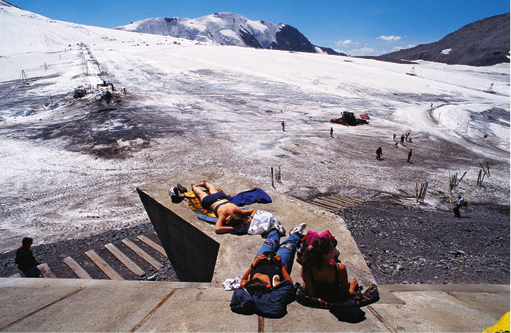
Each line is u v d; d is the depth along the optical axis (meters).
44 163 19.56
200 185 5.93
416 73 96.06
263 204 5.15
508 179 20.36
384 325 2.36
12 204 14.09
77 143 23.48
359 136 30.67
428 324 2.34
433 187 18.31
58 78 62.28
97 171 18.62
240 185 6.21
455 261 7.21
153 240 9.85
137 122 30.23
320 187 17.31
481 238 9.55
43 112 34.97
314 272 2.87
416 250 8.14
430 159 24.34
